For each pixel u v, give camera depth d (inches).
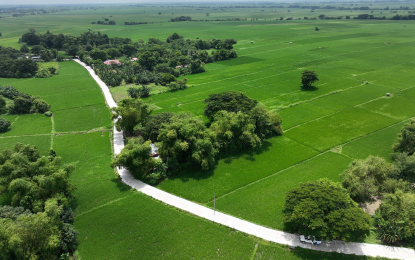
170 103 3804.1
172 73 5182.1
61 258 1502.2
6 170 1765.5
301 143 2704.2
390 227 1547.7
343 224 1437.0
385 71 4963.1
